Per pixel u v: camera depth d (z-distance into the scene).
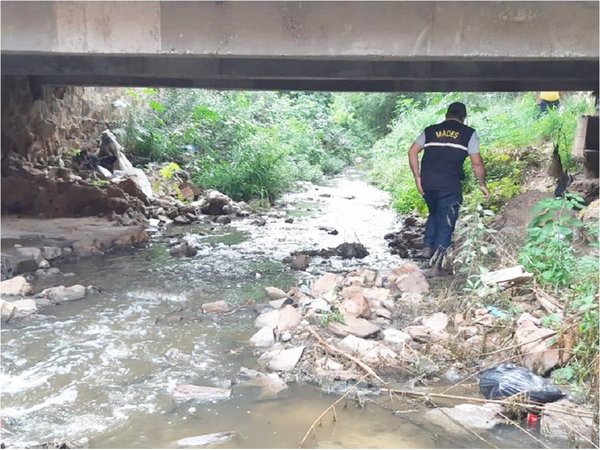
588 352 3.89
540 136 12.18
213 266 7.27
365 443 3.31
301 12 5.17
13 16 5.26
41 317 5.33
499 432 3.43
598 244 4.97
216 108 16.83
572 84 9.84
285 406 3.75
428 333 4.72
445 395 3.79
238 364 4.37
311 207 12.84
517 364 4.18
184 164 14.47
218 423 3.54
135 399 3.85
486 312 4.95
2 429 3.44
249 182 13.76
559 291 5.04
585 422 3.44
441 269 6.79
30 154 10.51
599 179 8.65
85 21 5.25
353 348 4.45
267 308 5.50
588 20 5.10
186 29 5.23
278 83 10.22
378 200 13.98
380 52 5.20
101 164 11.88
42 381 4.10
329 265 7.36
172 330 5.06
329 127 24.98
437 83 10.07
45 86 10.97
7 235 8.00
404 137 17.14
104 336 4.91
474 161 6.85
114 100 13.98
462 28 5.14
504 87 9.98
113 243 8.16
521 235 6.54
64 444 3.26
